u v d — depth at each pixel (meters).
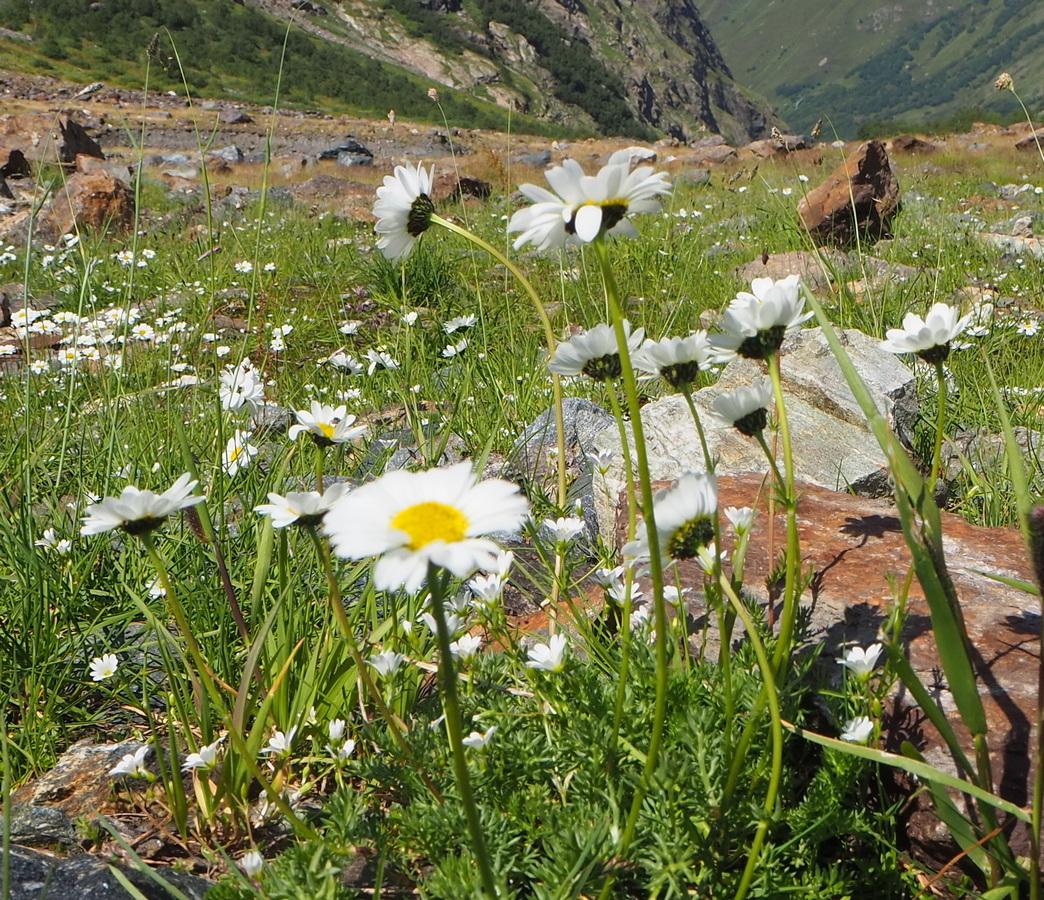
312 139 42.12
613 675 2.13
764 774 1.75
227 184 24.55
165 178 22.84
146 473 3.66
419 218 1.99
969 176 20.36
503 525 1.02
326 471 4.35
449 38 124.88
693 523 1.44
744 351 1.62
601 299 7.64
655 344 1.69
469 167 24.91
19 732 2.46
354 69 81.94
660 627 1.41
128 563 3.07
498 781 1.83
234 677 2.51
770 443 3.79
